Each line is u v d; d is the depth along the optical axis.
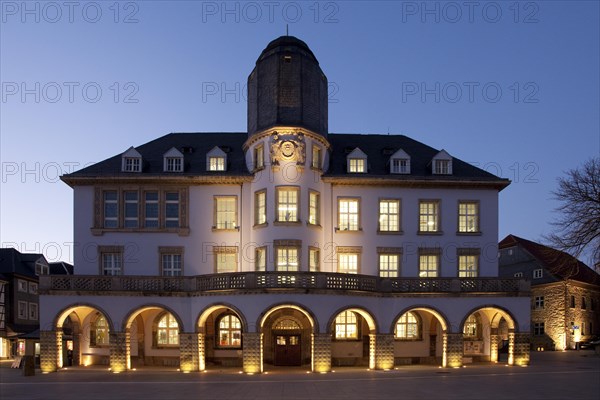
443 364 36.44
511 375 31.31
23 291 62.56
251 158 39.62
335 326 38.56
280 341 37.72
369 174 39.75
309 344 37.66
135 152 39.56
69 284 35.59
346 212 39.47
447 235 39.75
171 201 39.25
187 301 35.66
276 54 38.78
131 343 38.53
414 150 43.84
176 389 25.89
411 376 30.98
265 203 37.62
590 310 65.31
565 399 22.45
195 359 34.72
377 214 39.56
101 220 38.66
